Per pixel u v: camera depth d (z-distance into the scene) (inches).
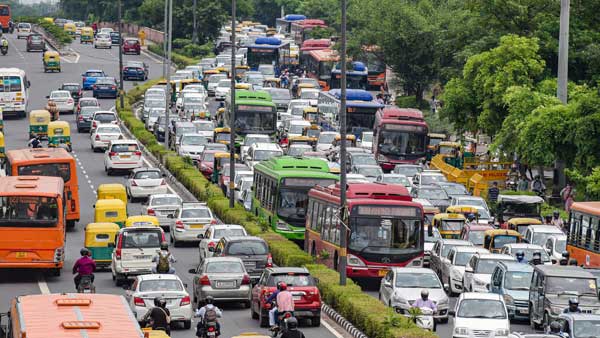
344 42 3954.2
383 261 4210.1
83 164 7313.0
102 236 4505.4
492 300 3324.3
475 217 5442.9
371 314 3376.0
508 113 6958.7
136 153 6924.2
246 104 7785.4
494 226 5019.7
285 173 5029.5
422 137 7332.7
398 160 7293.3
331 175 5054.1
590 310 3491.6
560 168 6077.8
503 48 7017.7
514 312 3722.9
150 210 5442.9
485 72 7081.7
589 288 3538.4
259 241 4099.4
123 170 6929.1
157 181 6141.7
